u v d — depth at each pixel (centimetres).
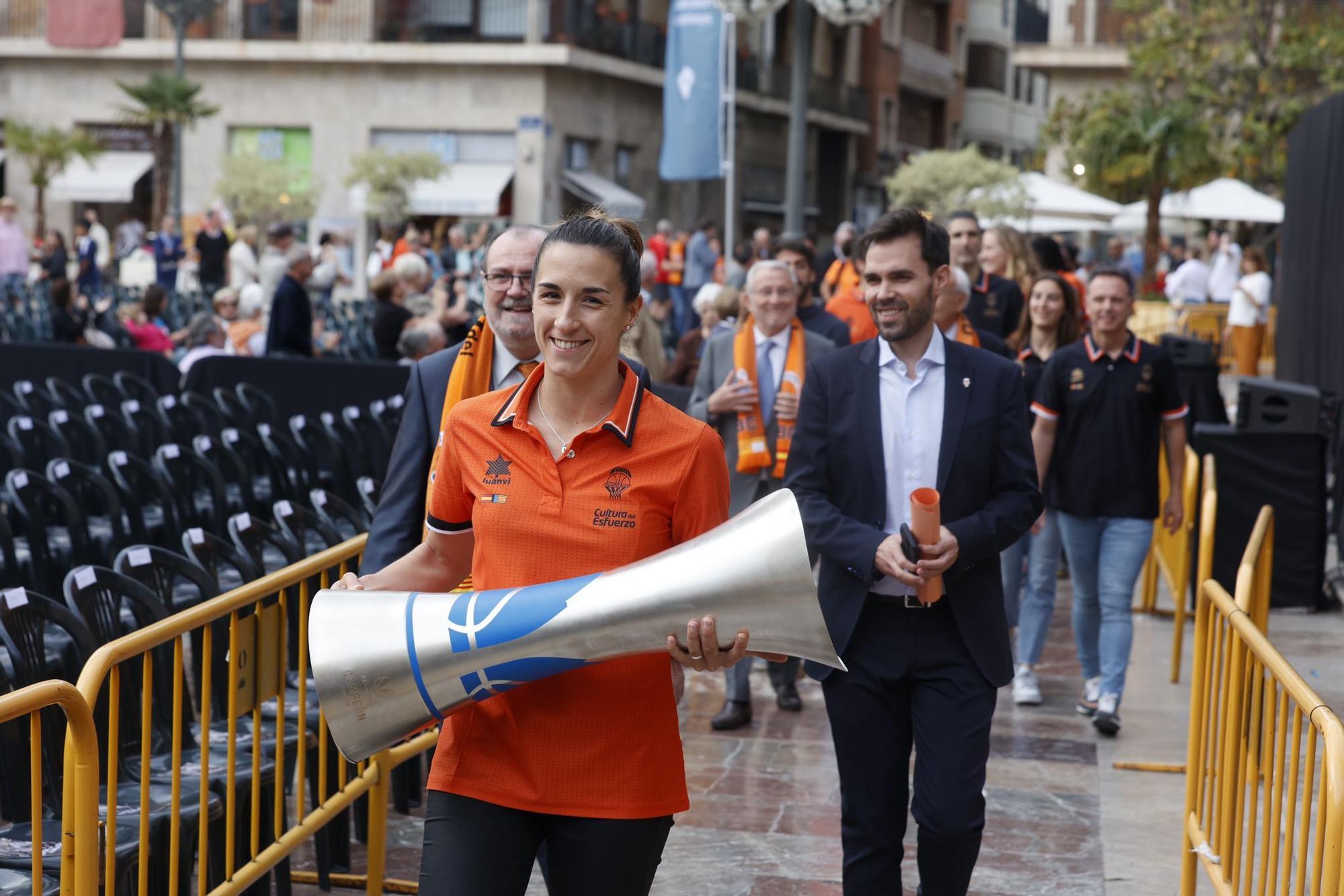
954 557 355
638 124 3550
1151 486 629
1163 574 959
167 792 389
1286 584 838
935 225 384
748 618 251
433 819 279
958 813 359
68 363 1206
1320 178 1244
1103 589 634
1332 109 1198
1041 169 3738
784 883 473
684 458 275
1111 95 3095
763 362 613
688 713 657
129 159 3381
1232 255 2334
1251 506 834
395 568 292
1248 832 399
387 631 258
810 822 525
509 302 369
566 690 272
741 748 607
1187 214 2492
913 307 377
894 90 4872
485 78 3191
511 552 274
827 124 4353
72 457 774
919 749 369
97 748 298
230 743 371
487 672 256
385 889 458
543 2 3183
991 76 5881
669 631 251
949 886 365
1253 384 834
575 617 252
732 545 251
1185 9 3000
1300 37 2822
